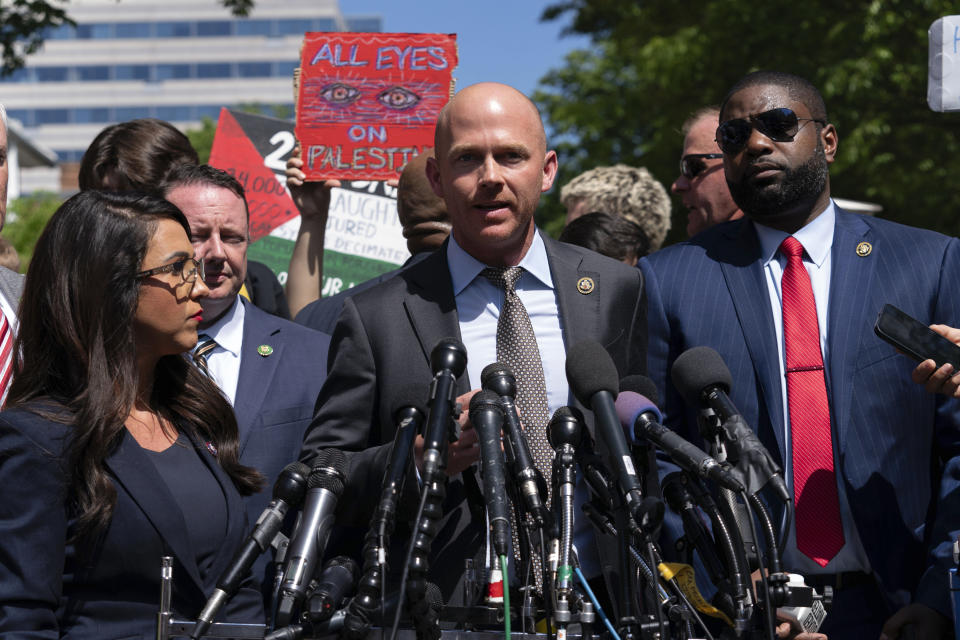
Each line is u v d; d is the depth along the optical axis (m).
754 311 3.51
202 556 2.93
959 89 3.56
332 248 5.64
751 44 14.83
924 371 3.11
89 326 2.86
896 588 3.28
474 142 3.13
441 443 2.41
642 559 2.53
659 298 3.62
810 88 3.61
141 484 2.85
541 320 3.26
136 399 3.02
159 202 3.02
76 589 2.77
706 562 2.69
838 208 3.71
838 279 3.49
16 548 2.65
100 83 135.62
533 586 2.60
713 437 2.78
